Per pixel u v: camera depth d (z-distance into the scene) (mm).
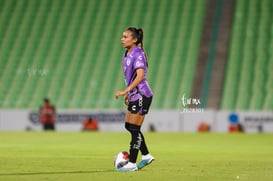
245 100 133125
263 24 149875
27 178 32438
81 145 73312
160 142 84250
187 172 36938
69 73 145125
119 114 120875
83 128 121438
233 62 142500
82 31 155375
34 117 123625
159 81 140375
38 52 150875
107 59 148000
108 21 156875
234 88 136125
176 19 155375
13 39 154500
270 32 148125
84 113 121875
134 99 36812
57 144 75375
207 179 32750
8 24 158125
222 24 151625
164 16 156500
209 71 141125
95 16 158500
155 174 35344
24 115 124062
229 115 118375
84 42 152625
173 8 158125
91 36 153875
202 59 144625
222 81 138000
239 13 153125
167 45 149375
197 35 150500
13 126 124438
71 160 46781
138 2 160625
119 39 152125
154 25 154625
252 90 135250
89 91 139875
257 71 139750
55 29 156375
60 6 161250
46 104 123062
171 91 137250
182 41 149875
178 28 153000
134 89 36781
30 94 140375
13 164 42500
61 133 110750
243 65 141500
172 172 36812
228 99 133625
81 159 48000
